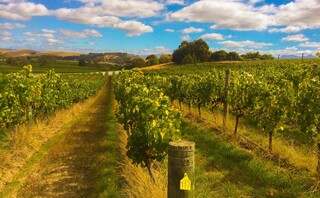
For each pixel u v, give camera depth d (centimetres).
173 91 1474
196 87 1242
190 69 4828
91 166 752
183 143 279
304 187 553
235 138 871
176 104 1700
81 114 1750
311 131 635
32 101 1052
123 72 1573
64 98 1563
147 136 495
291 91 722
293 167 639
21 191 614
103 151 867
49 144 976
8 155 766
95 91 3216
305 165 630
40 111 1166
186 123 1162
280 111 717
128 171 609
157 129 478
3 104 885
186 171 272
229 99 934
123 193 545
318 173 581
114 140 977
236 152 752
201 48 9119
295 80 1150
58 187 632
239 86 910
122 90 1216
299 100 662
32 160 804
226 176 636
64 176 694
